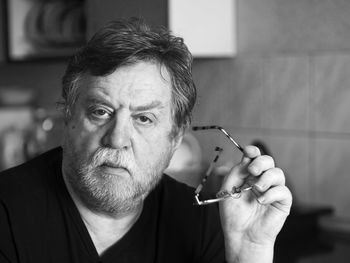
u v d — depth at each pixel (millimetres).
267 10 2121
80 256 1042
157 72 974
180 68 1012
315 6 1983
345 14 1900
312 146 2014
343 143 1928
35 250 1030
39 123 2844
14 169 1116
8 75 3236
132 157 961
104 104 955
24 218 1040
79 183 982
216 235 1158
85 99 971
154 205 1117
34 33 2750
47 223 1044
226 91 2262
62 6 2678
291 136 2068
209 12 2148
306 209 1920
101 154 950
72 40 2604
